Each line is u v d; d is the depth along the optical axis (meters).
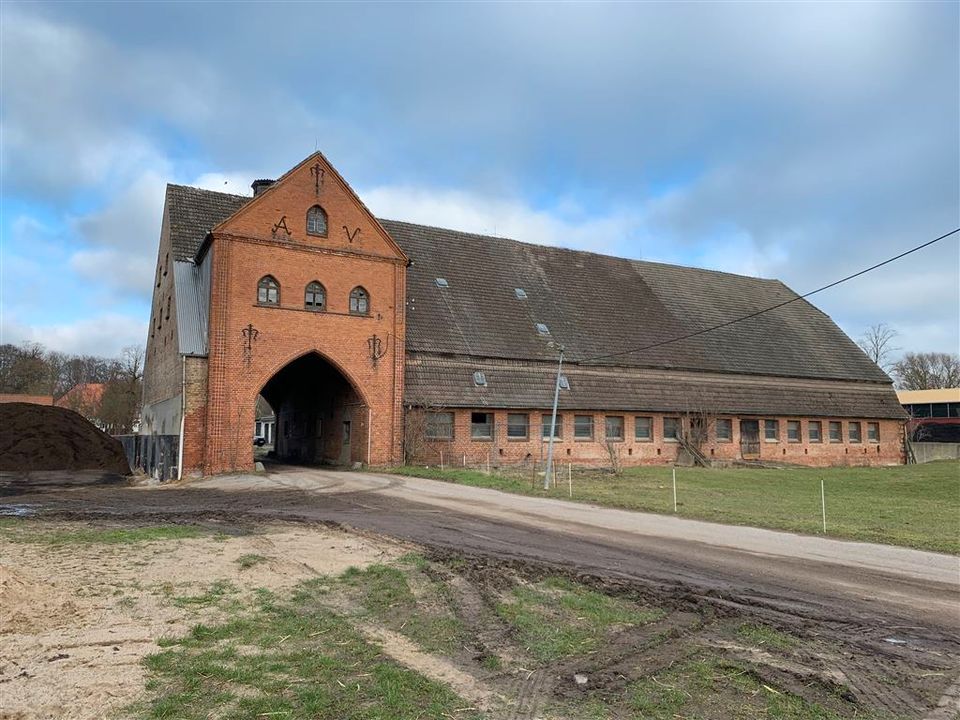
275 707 5.33
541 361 35.72
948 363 93.94
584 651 6.94
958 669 6.57
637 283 46.03
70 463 31.11
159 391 34.75
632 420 37.03
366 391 30.36
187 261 30.84
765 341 46.03
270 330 28.25
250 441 27.44
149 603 8.16
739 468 37.06
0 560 10.44
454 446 32.19
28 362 89.25
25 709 5.16
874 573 10.70
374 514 16.59
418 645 7.04
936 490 26.42
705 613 8.25
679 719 5.39
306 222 29.50
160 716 5.12
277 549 11.82
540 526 14.99
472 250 41.31
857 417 44.38
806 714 5.51
